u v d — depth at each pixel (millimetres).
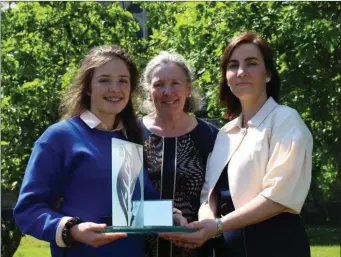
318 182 8383
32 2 9250
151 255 3627
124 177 3004
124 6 11062
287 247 3301
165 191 3670
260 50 3547
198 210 3654
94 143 3127
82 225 2844
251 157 3377
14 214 2977
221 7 8000
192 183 3672
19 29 9312
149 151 3756
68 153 3061
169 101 3783
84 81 3238
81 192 3033
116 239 3021
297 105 7336
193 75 3969
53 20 9156
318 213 18219
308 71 7426
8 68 8164
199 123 3867
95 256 3051
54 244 3037
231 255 3383
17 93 7883
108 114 3223
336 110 7641
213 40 7531
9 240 8297
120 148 3014
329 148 7418
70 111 3262
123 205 2979
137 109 3479
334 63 7527
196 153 3750
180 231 2973
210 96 7004
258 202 3238
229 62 3594
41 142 3066
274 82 3619
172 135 3785
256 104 3564
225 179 3502
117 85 3176
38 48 8742
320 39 7012
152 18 10406
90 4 9320
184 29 8164
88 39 9125
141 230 2887
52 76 8516
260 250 3307
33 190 2973
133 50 9414
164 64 3824
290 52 7414
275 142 3338
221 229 3213
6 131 7867
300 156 3275
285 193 3230
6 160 7840
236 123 3611
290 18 7445
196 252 3639
